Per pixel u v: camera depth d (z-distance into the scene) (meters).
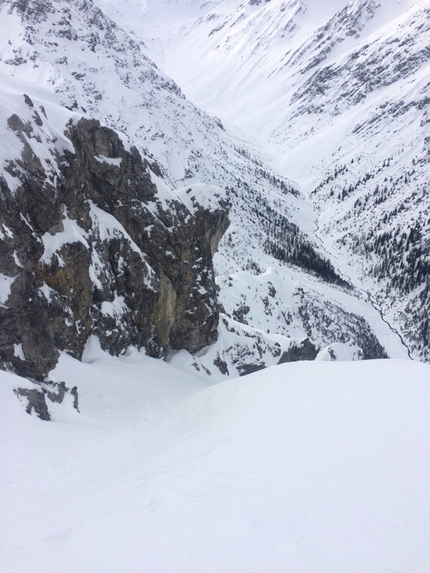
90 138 38.94
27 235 28.36
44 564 8.30
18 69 166.62
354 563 8.25
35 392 20.09
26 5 187.50
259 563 8.18
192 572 7.90
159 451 16.91
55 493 12.52
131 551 8.55
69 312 32.81
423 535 9.16
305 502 10.34
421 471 11.48
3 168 28.62
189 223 45.28
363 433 14.05
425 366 20.34
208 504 10.33
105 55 194.62
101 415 25.31
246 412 18.80
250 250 141.00
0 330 23.53
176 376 38.53
